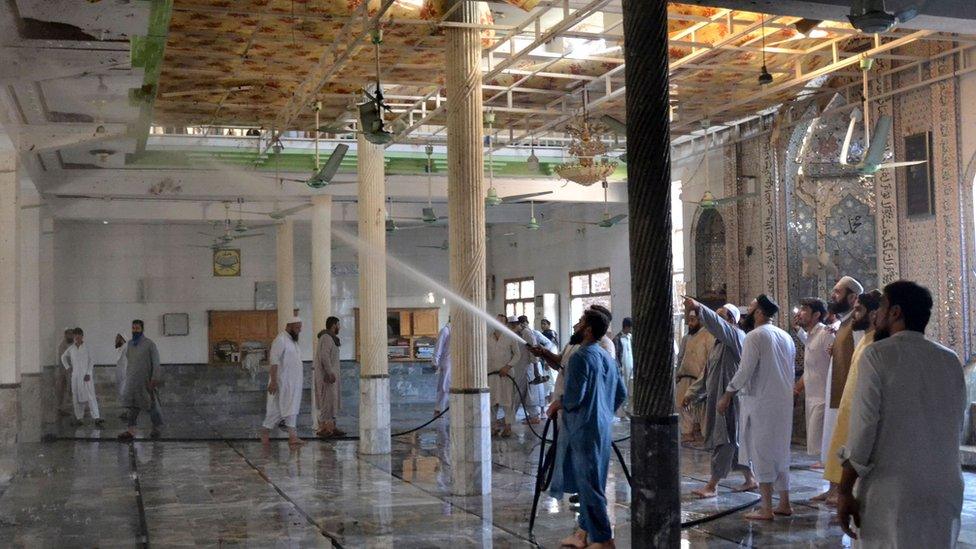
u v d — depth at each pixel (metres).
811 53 11.65
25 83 11.77
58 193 17.67
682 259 18.27
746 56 11.84
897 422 4.12
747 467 9.34
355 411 21.36
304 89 12.70
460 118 9.55
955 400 4.20
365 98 13.07
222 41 10.70
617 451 7.30
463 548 7.20
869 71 13.06
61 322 24.64
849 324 8.52
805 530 7.67
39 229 17.48
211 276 25.67
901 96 12.83
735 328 9.20
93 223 25.00
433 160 18.94
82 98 12.63
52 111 13.42
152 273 25.30
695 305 9.13
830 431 8.60
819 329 9.26
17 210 13.92
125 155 17.64
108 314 25.02
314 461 12.34
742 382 8.10
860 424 4.14
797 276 15.02
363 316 13.02
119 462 12.49
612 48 11.62
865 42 12.01
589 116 14.02
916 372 4.15
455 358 9.66
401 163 18.89
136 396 15.52
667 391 5.10
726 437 9.05
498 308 26.45
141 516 8.66
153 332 25.22
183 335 25.38
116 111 13.40
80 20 8.62
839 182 14.34
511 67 12.30
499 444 14.06
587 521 6.90
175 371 25.09
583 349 6.99
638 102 5.14
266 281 25.91
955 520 4.13
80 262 24.89
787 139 15.07
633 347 5.18
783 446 8.10
